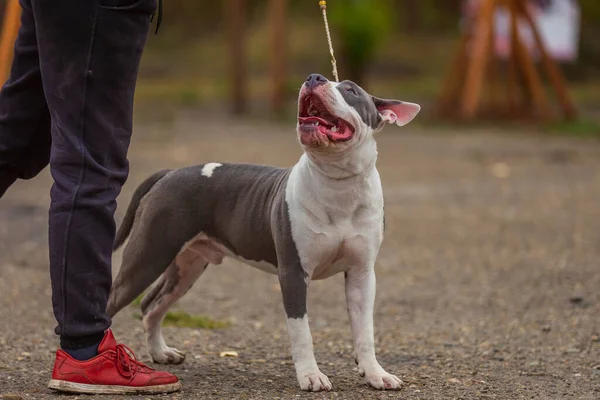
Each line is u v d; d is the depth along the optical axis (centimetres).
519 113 3086
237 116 3291
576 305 938
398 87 4041
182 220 677
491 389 646
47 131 628
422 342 800
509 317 894
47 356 718
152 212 677
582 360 734
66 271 576
